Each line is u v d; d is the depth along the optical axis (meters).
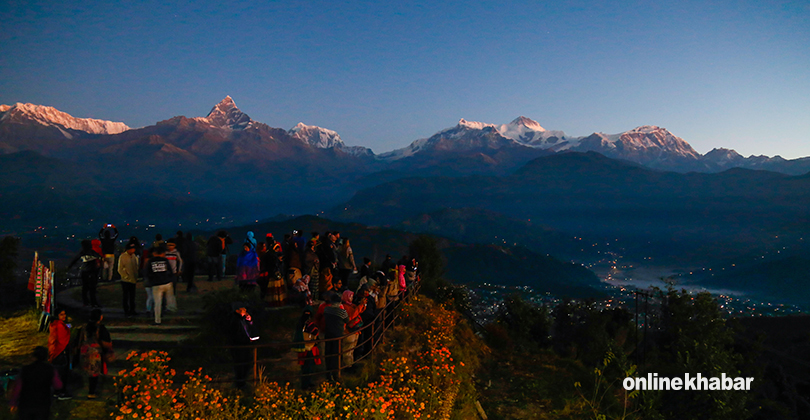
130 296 12.05
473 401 11.50
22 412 6.84
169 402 7.27
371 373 10.45
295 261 14.34
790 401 17.75
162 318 11.82
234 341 8.87
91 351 7.94
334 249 14.84
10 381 8.17
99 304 13.48
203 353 10.16
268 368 10.21
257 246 14.59
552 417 11.84
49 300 11.84
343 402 8.34
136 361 8.05
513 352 19.09
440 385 10.41
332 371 9.28
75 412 7.54
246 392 8.66
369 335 11.75
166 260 11.76
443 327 15.05
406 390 9.37
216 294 11.96
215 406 7.48
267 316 12.49
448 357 12.14
